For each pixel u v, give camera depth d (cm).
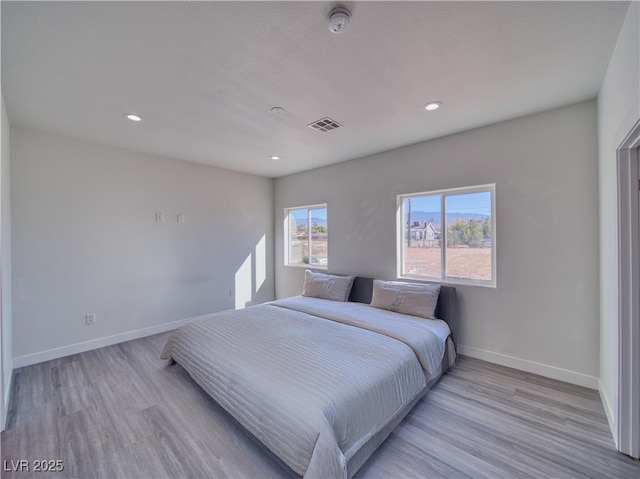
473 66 190
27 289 291
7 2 133
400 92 223
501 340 288
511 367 281
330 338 234
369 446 165
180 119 270
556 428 193
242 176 494
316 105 244
